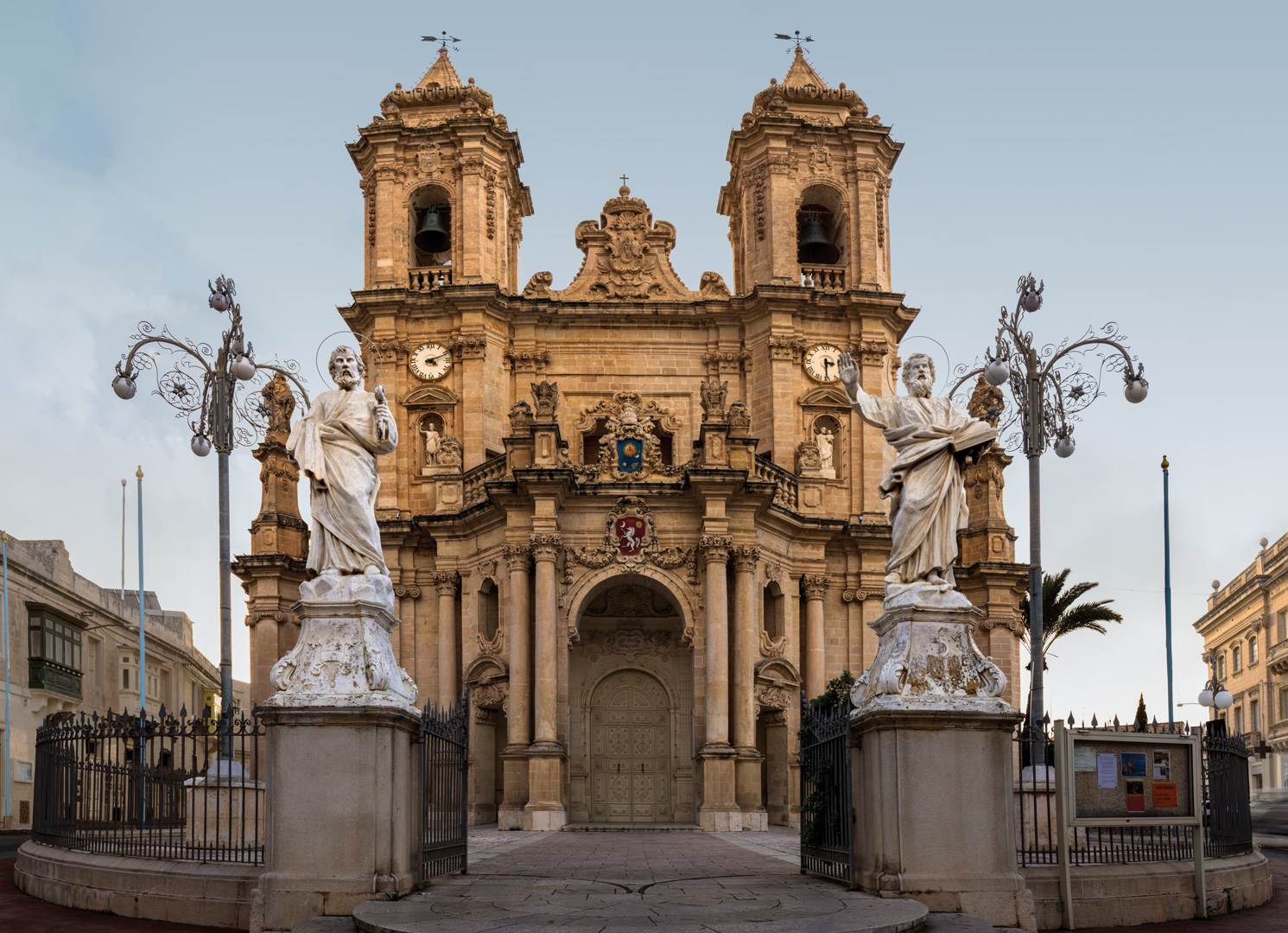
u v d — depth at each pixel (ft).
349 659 50.62
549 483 130.21
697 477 131.44
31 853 67.36
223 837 73.00
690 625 132.26
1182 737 57.62
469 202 158.51
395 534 150.51
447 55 168.66
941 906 49.26
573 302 159.63
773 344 156.76
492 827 133.18
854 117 163.02
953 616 52.19
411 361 156.87
